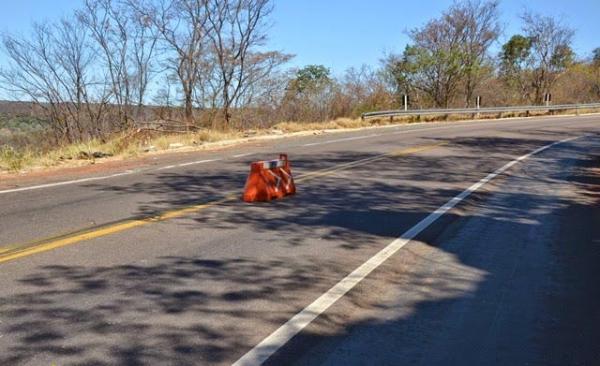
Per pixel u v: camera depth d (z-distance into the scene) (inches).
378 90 1534.2
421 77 1727.4
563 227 305.6
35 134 1037.8
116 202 352.5
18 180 449.7
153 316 174.7
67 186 416.5
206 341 158.6
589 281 216.8
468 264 237.3
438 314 183.2
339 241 267.7
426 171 509.0
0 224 289.4
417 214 330.0
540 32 1983.3
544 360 152.6
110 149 663.8
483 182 451.8
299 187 416.2
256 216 317.1
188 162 569.6
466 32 1695.4
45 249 242.7
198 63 1151.6
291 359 149.7
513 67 2038.6
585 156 645.3
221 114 1141.1
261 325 170.1
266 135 949.2
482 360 152.2
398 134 940.6
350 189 410.9
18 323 167.3
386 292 202.1
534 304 193.2
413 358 152.5
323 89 1396.4
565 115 1638.8
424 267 232.1
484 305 191.6
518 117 1544.0
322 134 974.4
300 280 211.3
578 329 172.9
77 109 1104.2
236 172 490.0
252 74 1201.4
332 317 177.9
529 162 584.7
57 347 152.6
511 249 260.7
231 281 208.1
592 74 2117.4
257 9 1165.1
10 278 205.6
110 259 230.7
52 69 1118.4
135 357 148.2
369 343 160.7
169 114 1148.5
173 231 279.3
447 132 976.3
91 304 183.0
